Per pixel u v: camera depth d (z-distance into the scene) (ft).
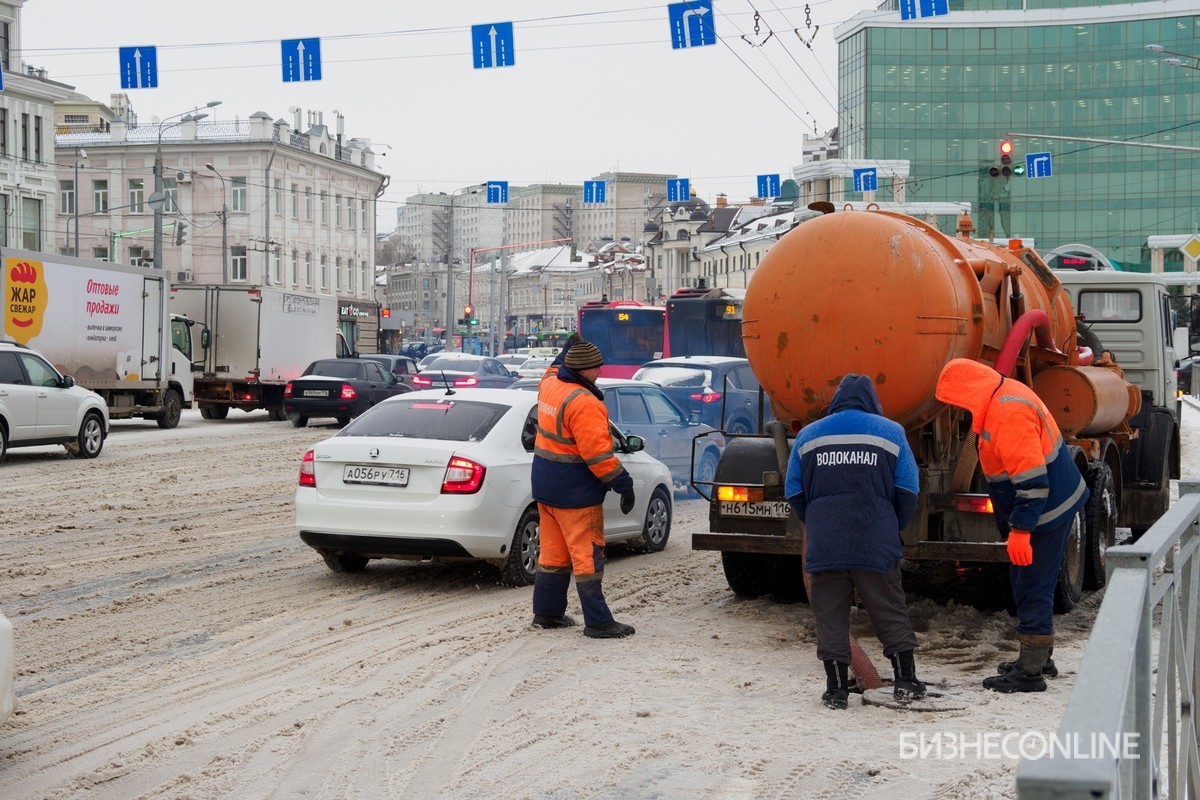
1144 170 287.28
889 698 21.77
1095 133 288.71
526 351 271.69
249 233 238.89
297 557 38.60
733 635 27.99
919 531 27.78
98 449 70.38
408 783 17.69
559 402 27.32
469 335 248.73
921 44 289.53
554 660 25.25
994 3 295.28
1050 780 6.40
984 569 30.50
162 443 82.12
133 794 17.33
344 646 26.45
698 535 29.91
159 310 91.45
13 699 18.84
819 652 21.77
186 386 98.99
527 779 17.81
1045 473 22.06
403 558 33.22
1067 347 33.45
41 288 78.23
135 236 242.17
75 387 68.44
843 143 306.96
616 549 41.04
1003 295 29.35
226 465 67.82
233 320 108.88
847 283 27.48
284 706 21.67
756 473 29.96
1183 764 14.40
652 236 428.15
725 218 385.09
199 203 240.73
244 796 17.21
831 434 21.93
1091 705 7.60
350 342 159.63
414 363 118.42
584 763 18.52
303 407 99.55
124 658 25.34
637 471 39.29
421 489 32.53
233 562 37.52
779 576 32.12
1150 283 40.37
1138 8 282.97
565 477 27.35
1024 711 21.45
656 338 118.73
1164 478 39.68
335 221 270.87
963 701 21.81
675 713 21.24
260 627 28.40
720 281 348.79
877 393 27.30
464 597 32.35
